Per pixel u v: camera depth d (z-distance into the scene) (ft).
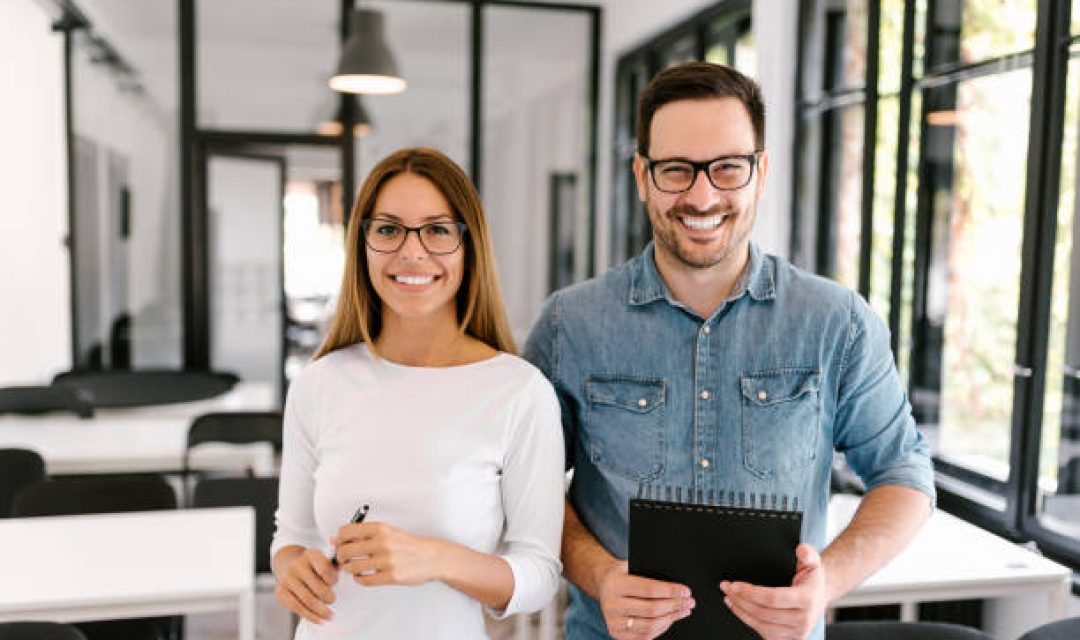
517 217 21.22
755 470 4.40
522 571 4.27
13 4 15.85
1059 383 9.06
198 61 19.36
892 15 11.32
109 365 19.58
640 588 3.98
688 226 4.14
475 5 20.49
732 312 4.47
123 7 18.89
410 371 4.57
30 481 10.77
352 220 4.61
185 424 14.05
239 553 7.86
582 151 21.35
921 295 11.12
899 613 10.38
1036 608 9.11
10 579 7.23
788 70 12.96
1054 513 9.14
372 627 4.33
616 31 20.01
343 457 4.48
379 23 16.65
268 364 20.43
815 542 4.54
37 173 17.19
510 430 4.44
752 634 3.93
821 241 13.16
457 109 20.71
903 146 11.00
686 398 4.49
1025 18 9.40
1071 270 8.89
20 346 16.22
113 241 19.40
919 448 4.70
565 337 4.71
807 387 4.42
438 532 4.33
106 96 19.12
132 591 7.04
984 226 10.10
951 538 8.46
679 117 4.07
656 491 4.49
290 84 19.80
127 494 9.48
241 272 20.08
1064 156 8.96
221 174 19.72
